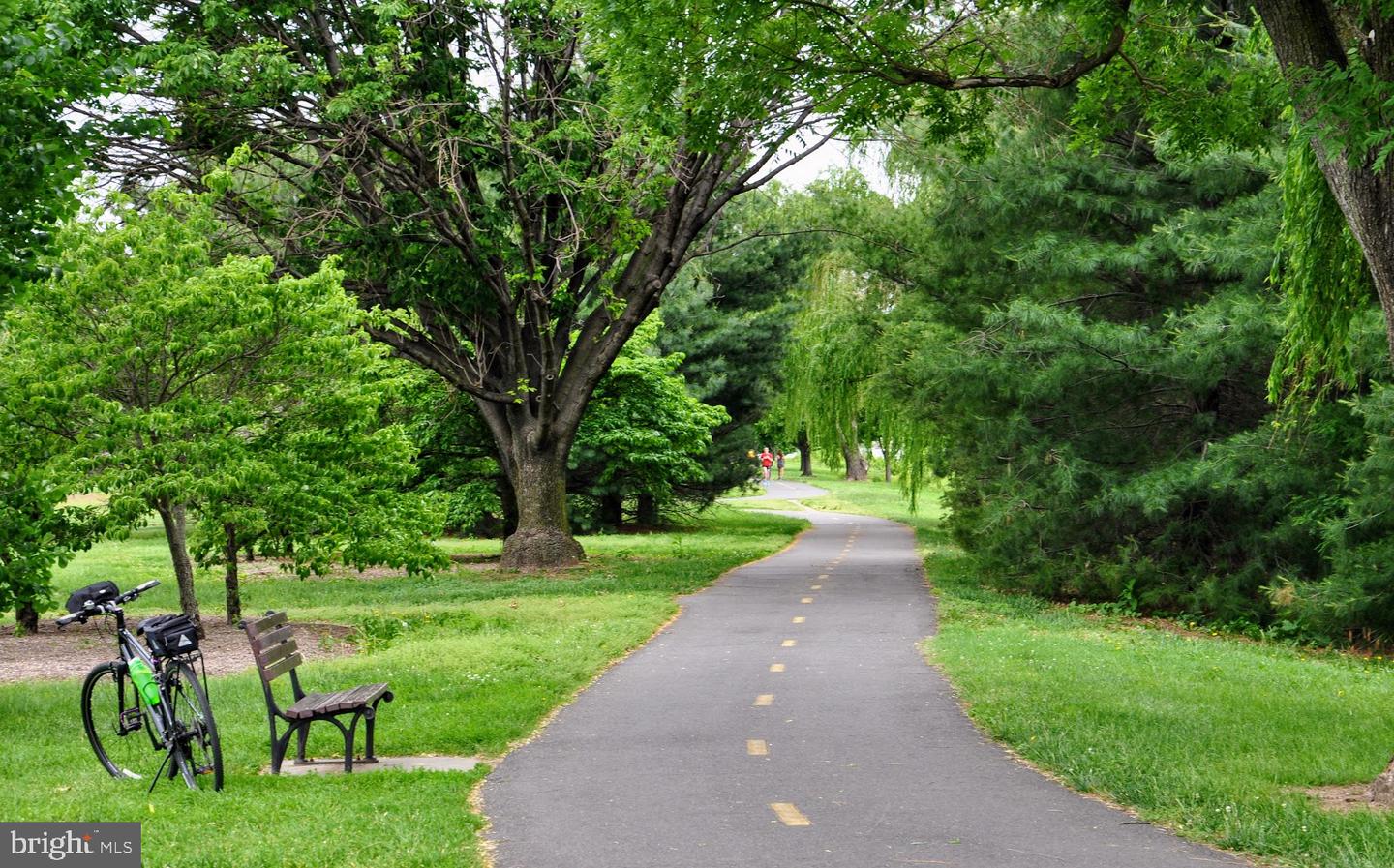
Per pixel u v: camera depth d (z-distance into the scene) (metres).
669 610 17.92
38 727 9.48
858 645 14.23
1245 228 18.83
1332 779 7.62
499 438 26.78
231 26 20.36
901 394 25.30
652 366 33.41
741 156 25.50
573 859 5.95
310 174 23.38
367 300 23.72
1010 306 20.95
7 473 11.10
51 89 9.61
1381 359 16.06
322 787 7.45
